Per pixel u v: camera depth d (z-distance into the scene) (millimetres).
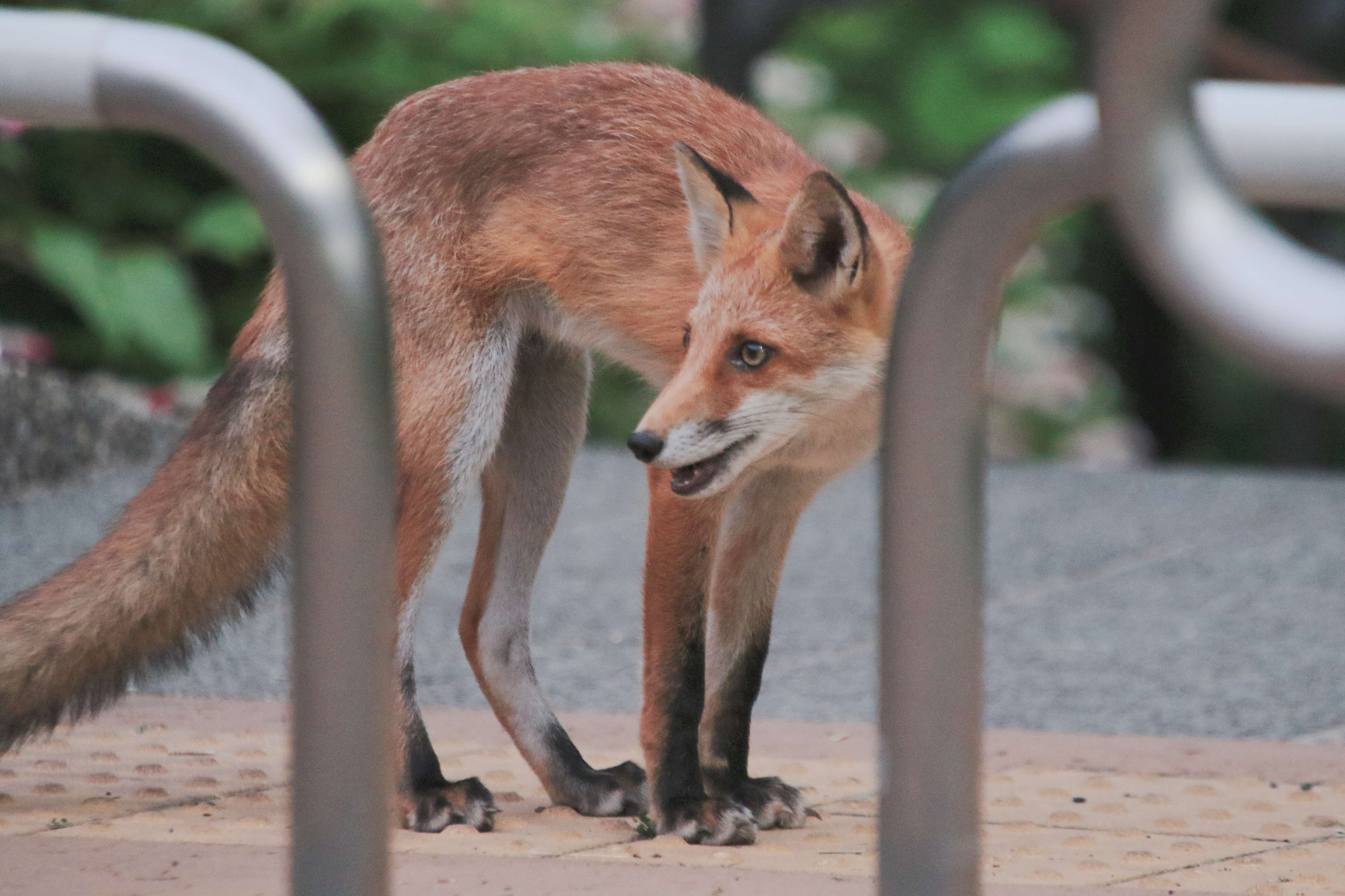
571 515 14594
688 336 6656
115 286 17516
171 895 5230
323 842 3008
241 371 7055
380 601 2996
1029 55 23234
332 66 19031
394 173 7270
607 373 20594
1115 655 10242
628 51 20578
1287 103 2791
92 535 12383
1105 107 2488
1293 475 16766
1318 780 7207
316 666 3000
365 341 2930
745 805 6570
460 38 19234
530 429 7691
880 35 23734
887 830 2969
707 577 6590
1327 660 10047
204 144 2945
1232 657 10156
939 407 2883
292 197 2893
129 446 15242
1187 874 5676
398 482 6961
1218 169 2473
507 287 7191
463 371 7031
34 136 18547
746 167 7473
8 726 6477
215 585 6938
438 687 9312
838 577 12578
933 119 23094
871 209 7434
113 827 6113
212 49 2979
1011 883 5535
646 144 7312
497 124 7293
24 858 5664
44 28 2975
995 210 2795
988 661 10117
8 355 14781
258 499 6945
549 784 6973
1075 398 27422
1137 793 6957
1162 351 29266
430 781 6641
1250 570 12625
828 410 6672
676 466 6281
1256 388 29172
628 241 7176
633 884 5527
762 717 8773
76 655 6586
